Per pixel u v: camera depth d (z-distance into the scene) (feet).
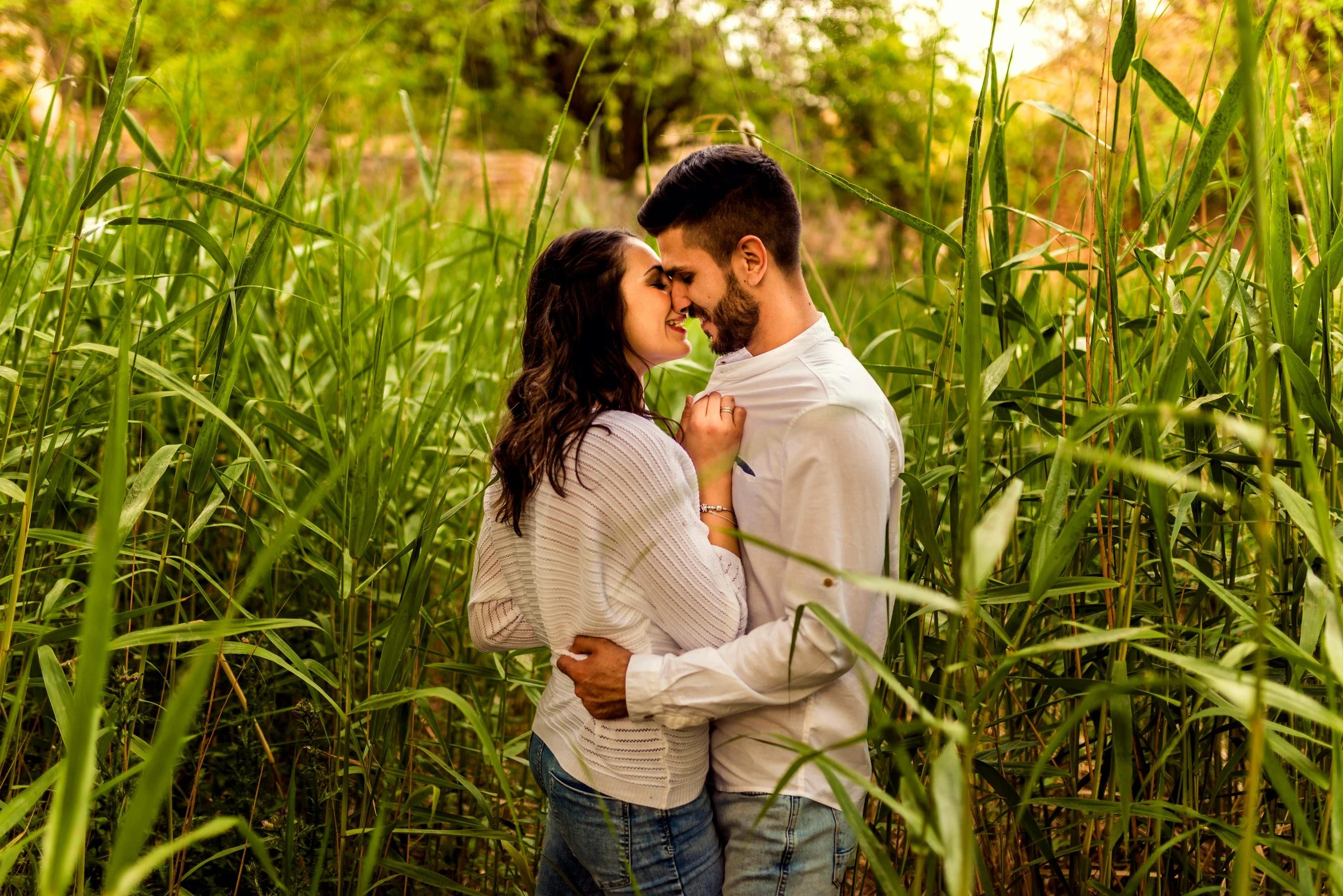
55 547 5.91
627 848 4.67
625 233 4.96
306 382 8.18
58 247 4.73
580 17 37.76
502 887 6.72
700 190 4.97
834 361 4.87
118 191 7.14
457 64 7.04
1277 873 3.68
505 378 6.03
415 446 5.96
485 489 5.52
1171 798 5.51
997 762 5.37
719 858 4.85
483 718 6.98
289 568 7.20
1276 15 5.29
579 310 4.79
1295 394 4.83
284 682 6.77
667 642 4.79
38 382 6.38
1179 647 4.83
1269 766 3.61
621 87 36.63
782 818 4.61
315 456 6.02
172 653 5.42
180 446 4.87
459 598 8.01
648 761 4.62
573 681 4.69
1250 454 4.73
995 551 2.63
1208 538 5.57
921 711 2.83
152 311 7.38
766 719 4.74
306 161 8.99
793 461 4.59
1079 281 5.78
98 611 2.35
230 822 2.66
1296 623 4.95
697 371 7.68
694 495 4.76
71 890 4.76
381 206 11.28
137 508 4.60
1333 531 4.47
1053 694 5.85
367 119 9.30
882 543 4.58
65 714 4.12
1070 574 5.67
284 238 6.98
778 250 5.06
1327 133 5.14
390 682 5.38
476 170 19.34
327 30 28.25
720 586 4.58
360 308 7.70
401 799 6.40
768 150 24.18
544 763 5.04
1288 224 4.30
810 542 4.45
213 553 7.54
